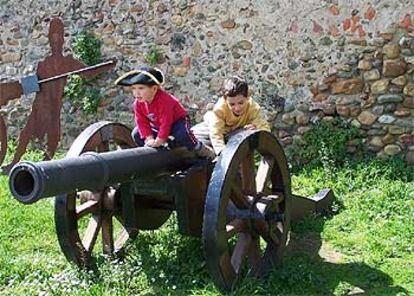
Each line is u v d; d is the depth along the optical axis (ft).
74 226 14.90
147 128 14.42
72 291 13.66
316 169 24.07
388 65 24.03
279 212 15.40
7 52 30.48
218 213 13.19
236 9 26.03
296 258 16.30
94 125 15.75
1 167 24.91
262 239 16.65
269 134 14.90
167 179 14.11
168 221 17.31
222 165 13.50
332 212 20.30
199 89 26.91
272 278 14.65
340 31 24.59
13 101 30.50
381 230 18.22
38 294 13.84
